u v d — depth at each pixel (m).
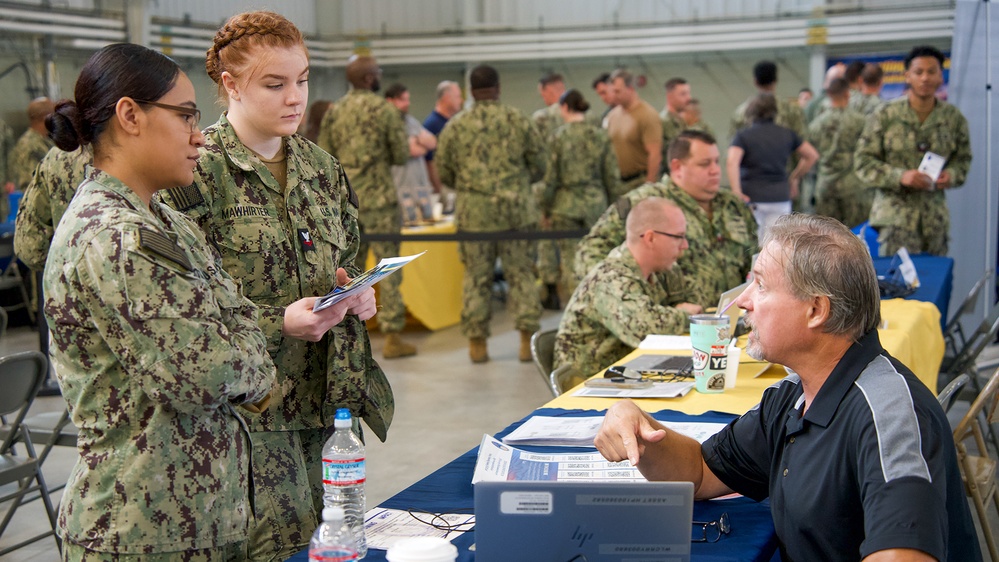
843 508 1.57
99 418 1.61
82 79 1.62
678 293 3.92
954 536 1.53
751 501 1.91
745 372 2.92
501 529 1.42
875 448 1.49
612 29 11.99
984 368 5.70
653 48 11.92
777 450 1.75
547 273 8.40
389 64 12.57
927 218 6.14
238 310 1.79
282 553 2.09
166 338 1.53
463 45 12.30
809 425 1.65
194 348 1.55
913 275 4.65
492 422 5.15
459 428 5.04
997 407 3.08
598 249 4.32
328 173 2.28
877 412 1.52
